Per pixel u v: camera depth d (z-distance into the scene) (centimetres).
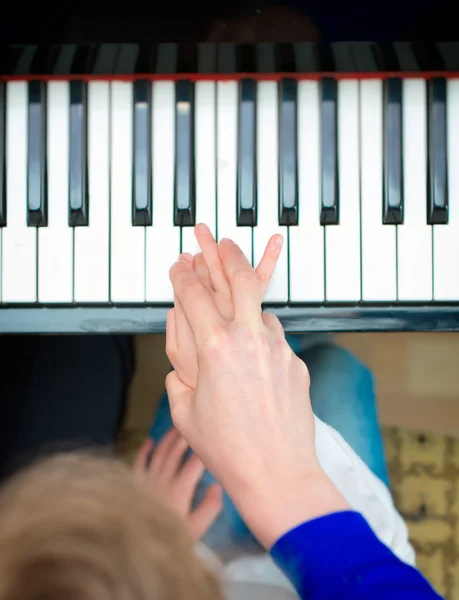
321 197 74
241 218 74
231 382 59
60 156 74
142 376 91
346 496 71
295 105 74
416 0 71
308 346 86
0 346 85
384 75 74
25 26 71
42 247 75
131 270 75
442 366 95
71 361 86
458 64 72
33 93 74
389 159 74
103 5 71
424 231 74
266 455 57
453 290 74
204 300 62
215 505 79
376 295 74
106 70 73
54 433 85
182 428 62
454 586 85
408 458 86
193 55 72
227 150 74
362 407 83
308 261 74
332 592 51
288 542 54
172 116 74
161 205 74
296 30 71
